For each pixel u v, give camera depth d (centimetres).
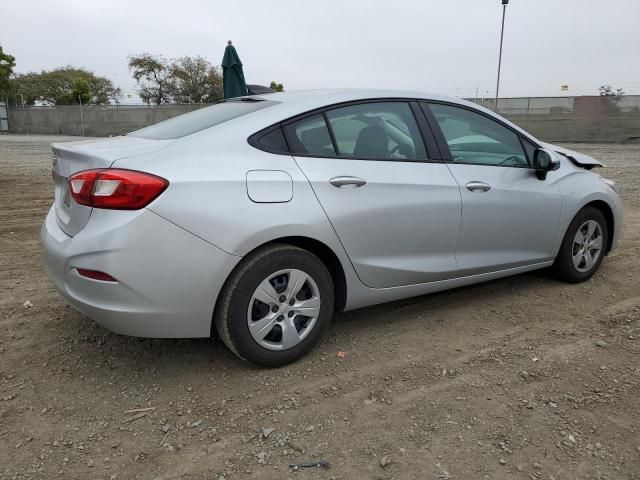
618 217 475
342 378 300
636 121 2492
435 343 343
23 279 457
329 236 306
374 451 239
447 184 356
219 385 293
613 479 222
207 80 5438
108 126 3688
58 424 258
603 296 426
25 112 3866
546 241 420
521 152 414
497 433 251
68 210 293
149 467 229
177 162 273
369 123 341
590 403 276
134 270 260
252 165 289
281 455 237
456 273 371
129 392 286
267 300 295
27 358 320
